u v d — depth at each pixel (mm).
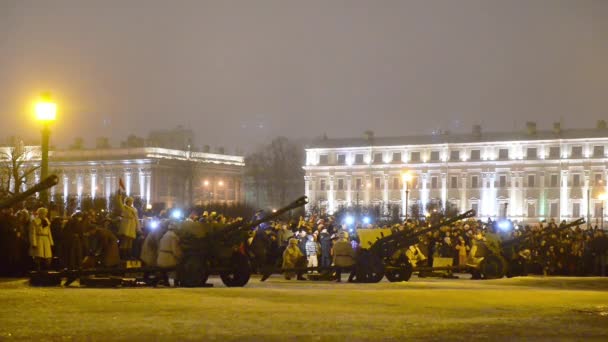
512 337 23578
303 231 54375
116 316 26859
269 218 40594
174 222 40094
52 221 43719
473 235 59281
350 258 46844
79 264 41344
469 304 32562
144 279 40438
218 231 39906
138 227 44062
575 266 61188
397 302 32688
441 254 57781
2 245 41062
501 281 47469
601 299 35125
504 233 62750
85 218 41750
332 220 61906
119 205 44031
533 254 60906
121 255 43375
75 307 29125
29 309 28516
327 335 23266
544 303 33312
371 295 34906
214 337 22719
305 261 49938
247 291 35531
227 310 28703
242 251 41781
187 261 39438
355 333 23734
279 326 24922
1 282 38625
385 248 47156
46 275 38344
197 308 29156
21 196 32750
